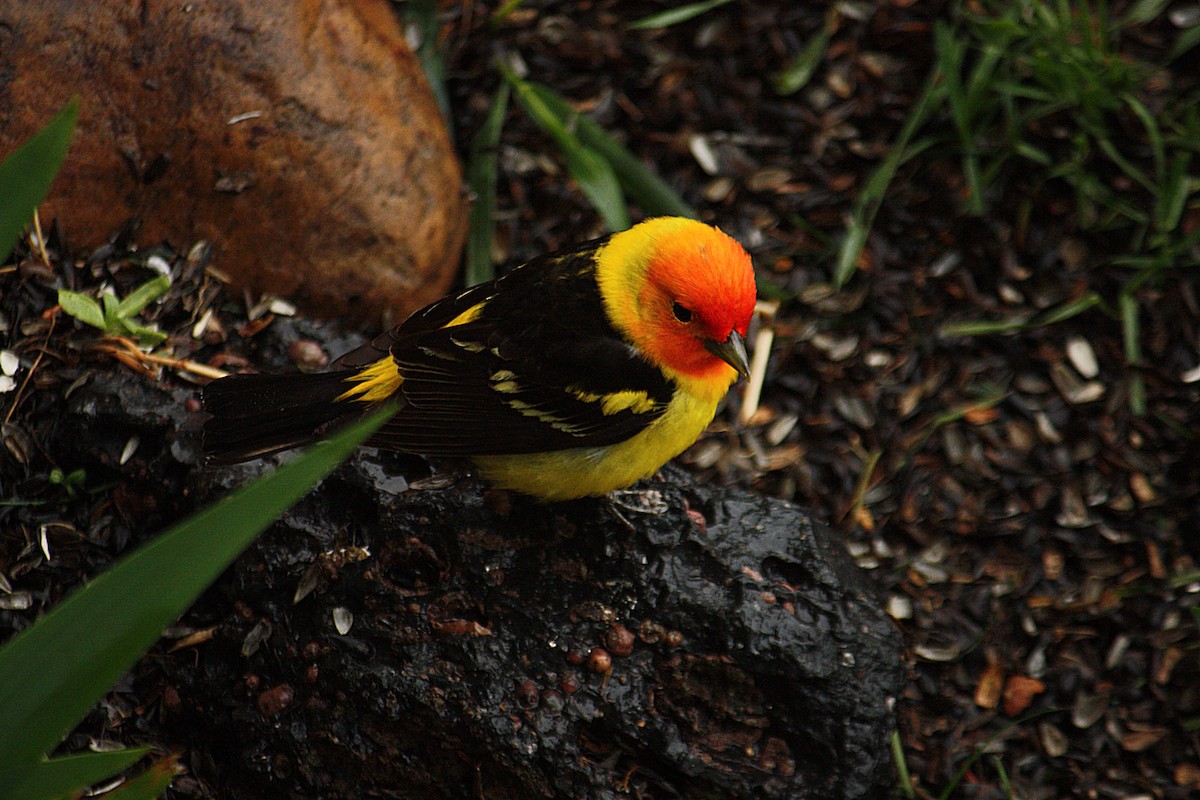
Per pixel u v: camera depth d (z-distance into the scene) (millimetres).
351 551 7984
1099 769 9711
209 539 4262
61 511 8352
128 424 8359
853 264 11281
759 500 8547
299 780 7676
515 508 8242
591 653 7773
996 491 10852
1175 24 12227
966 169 11820
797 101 12375
